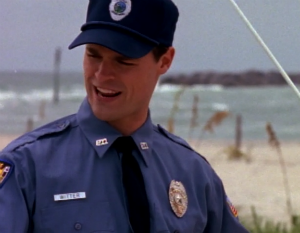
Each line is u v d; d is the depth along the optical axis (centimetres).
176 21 325
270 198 1616
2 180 291
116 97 303
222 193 358
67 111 5025
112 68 299
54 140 310
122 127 318
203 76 10519
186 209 326
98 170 305
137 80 304
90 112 315
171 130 1219
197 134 3077
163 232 304
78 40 297
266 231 912
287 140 3531
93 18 307
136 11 303
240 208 1248
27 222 287
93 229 291
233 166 2220
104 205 298
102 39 294
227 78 10712
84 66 308
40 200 291
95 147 308
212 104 6444
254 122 4625
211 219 348
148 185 312
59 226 289
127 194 306
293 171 2123
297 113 5519
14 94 6919
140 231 300
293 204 1512
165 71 326
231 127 3800
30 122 3266
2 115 4547
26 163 296
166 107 5278
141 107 317
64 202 293
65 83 9175
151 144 327
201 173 344
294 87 343
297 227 959
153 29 307
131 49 296
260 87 10750
